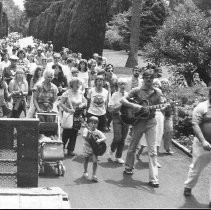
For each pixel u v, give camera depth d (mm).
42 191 9031
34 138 9500
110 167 11398
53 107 12133
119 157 11797
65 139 12211
